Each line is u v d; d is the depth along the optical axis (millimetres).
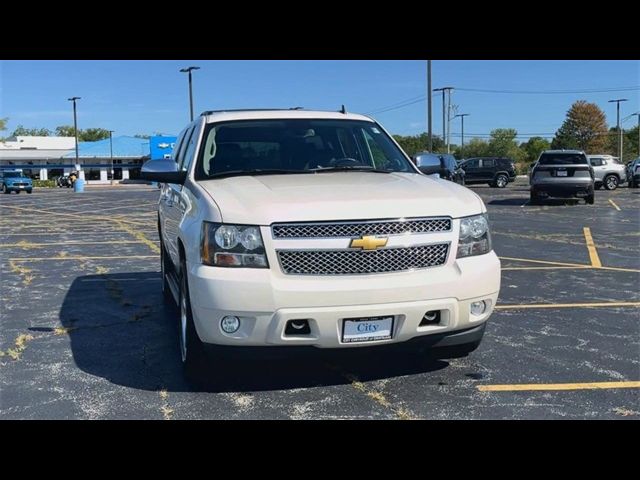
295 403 4289
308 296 3930
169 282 6586
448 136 70688
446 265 4227
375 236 4051
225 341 4039
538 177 22719
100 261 10797
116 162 85188
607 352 5359
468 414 4090
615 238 13336
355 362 5094
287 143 5566
